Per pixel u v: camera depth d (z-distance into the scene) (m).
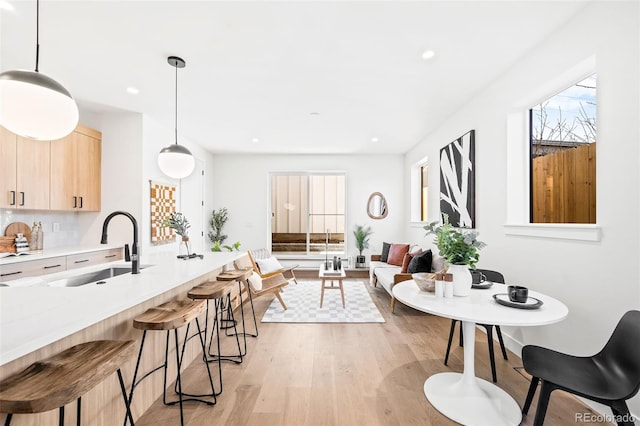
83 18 2.00
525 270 2.49
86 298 1.44
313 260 6.45
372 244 6.40
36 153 3.20
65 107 1.51
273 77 2.89
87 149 3.74
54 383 1.00
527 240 2.47
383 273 4.43
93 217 3.93
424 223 5.11
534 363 1.52
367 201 6.43
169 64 2.63
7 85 1.35
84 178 3.70
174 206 4.71
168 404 1.92
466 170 3.46
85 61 2.57
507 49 2.40
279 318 3.56
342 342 2.88
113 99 3.43
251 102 3.53
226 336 3.04
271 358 2.55
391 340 2.93
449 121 4.06
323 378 2.23
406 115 3.97
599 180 1.82
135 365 1.79
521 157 2.72
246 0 1.85
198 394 2.03
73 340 1.38
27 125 1.43
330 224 6.57
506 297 1.89
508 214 2.73
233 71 2.77
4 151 2.93
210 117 4.06
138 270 2.10
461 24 2.09
